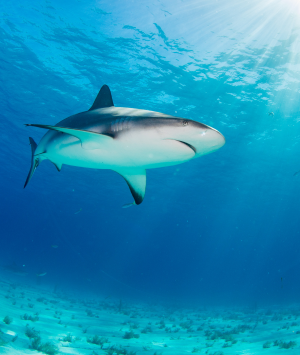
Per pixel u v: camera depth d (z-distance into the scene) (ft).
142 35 36.86
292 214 133.90
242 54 38.47
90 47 39.29
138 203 12.25
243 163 74.28
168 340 26.55
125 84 46.34
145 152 8.42
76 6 33.53
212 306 106.32
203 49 38.24
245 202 116.67
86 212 172.04
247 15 33.40
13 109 57.77
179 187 99.30
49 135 11.94
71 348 17.15
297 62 38.68
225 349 22.20
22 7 34.09
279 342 23.47
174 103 50.72
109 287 174.81
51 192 128.47
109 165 10.37
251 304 108.78
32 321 23.68
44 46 39.91
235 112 51.85
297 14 32.24
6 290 46.93
